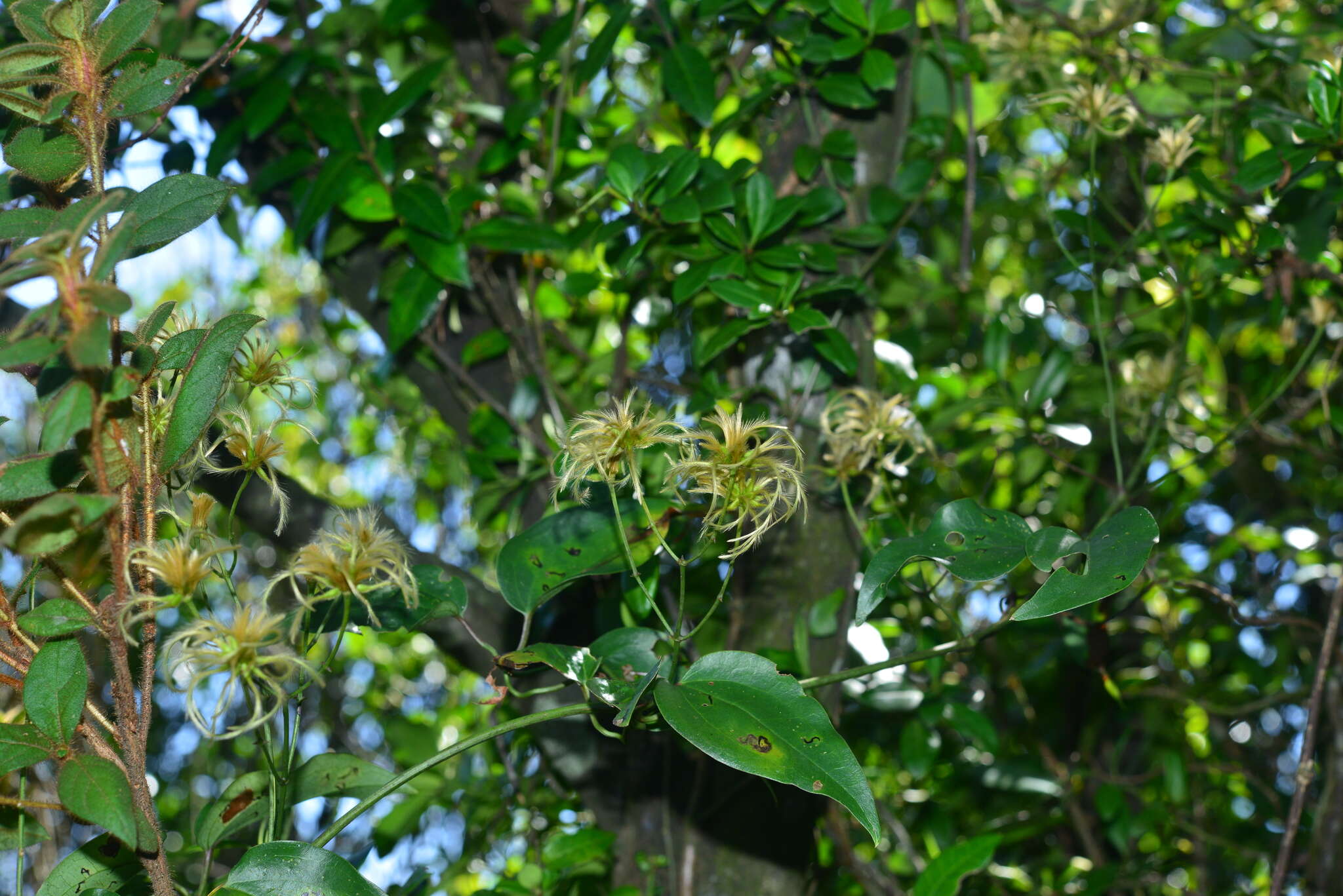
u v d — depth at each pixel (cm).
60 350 68
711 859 150
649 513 104
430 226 155
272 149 182
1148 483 170
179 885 96
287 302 398
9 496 75
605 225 152
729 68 177
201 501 90
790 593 153
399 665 377
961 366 271
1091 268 169
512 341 181
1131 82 210
